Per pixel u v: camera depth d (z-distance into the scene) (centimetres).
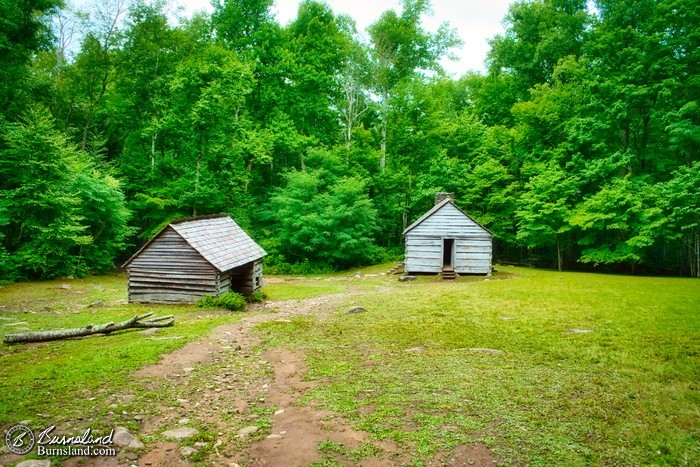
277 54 3466
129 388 575
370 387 592
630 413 489
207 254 1425
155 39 3284
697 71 2655
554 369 662
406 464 387
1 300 1504
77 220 2262
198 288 1421
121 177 3055
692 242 2470
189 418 493
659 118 2734
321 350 808
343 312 1291
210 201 3073
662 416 476
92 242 2436
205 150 3188
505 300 1441
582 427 454
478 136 3750
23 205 2025
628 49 2712
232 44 3541
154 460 393
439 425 464
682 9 2544
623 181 2484
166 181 3148
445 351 789
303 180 3025
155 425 470
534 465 381
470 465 384
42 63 3525
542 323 1041
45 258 2022
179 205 3011
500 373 643
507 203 3225
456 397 546
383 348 819
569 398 538
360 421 479
